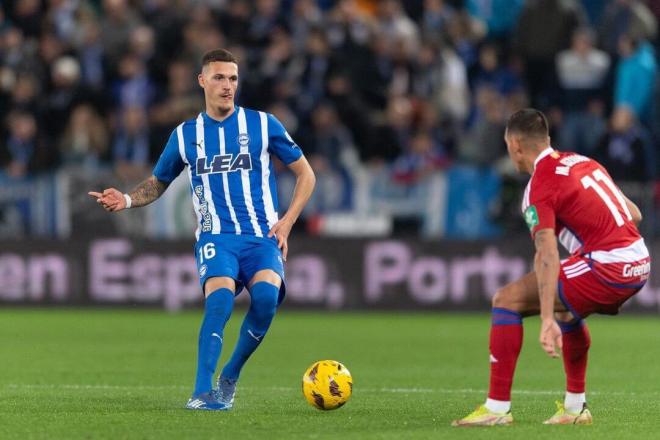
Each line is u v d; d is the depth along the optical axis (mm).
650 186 60438
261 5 71625
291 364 39938
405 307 61562
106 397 29906
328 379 26609
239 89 68312
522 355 43250
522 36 70750
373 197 62875
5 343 46531
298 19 71812
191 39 68688
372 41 70500
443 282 61344
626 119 64125
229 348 44719
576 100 70062
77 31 73188
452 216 62500
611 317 60625
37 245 63188
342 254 62000
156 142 65562
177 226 62719
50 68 70500
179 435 22891
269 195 27516
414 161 62812
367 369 38625
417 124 67312
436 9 74312
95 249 62875
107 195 27250
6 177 63625
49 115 69000
